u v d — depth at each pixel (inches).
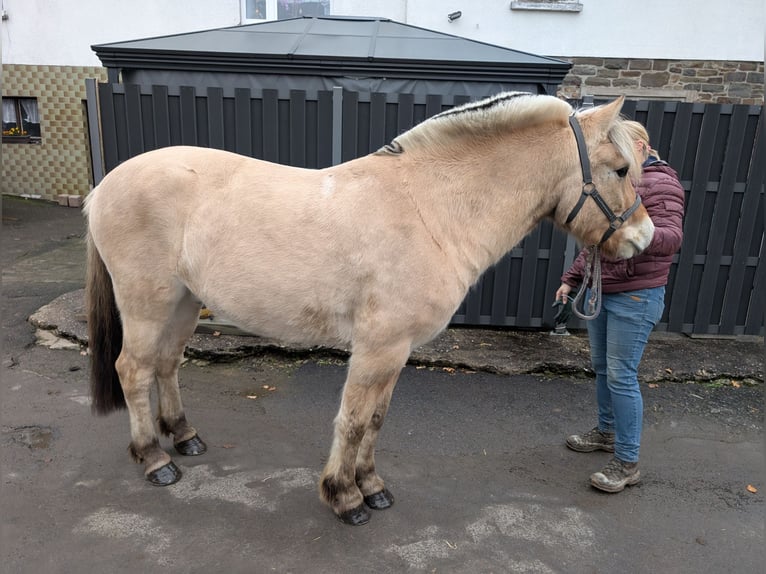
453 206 88.7
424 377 153.7
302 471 110.3
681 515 101.1
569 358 161.6
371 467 100.1
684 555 91.0
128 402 102.3
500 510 100.5
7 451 111.5
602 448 121.0
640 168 89.0
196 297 99.6
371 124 168.4
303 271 87.2
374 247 84.9
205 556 86.3
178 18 372.8
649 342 179.5
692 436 129.1
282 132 171.5
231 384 146.7
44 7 376.2
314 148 172.6
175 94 168.1
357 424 90.7
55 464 108.3
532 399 143.6
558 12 323.3
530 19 326.6
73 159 401.4
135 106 168.1
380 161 91.0
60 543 87.7
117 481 104.2
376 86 188.5
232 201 90.1
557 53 329.1
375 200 86.7
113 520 93.5
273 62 185.0
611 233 90.0
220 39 199.2
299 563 85.7
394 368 89.0
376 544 90.5
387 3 349.4
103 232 96.5
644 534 95.7
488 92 188.1
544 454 120.0
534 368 157.3
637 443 106.5
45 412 127.0
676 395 148.1
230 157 96.7
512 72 183.3
